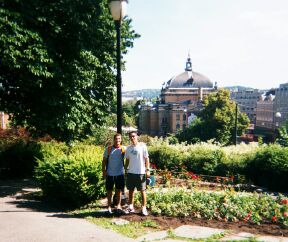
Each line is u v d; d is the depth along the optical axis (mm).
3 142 16516
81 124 14703
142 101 159750
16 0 11891
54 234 6629
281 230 7141
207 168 16250
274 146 15328
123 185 8336
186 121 124500
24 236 6508
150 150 18031
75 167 9305
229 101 79250
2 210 8828
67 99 13367
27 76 12508
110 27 15547
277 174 13562
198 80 149875
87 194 9117
